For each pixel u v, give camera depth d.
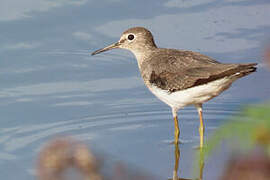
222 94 14.30
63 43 16.11
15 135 12.15
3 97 13.81
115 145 11.86
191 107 14.01
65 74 15.00
